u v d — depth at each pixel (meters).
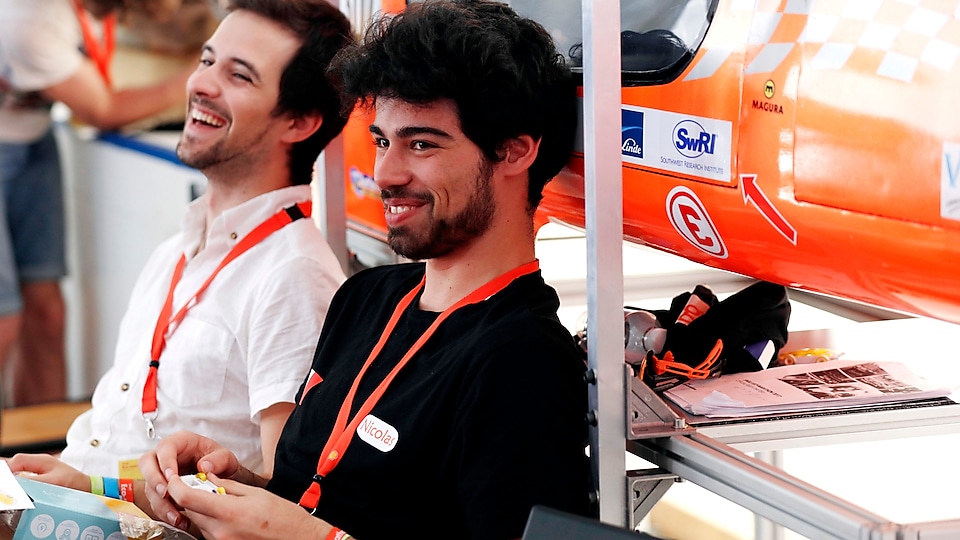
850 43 1.15
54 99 4.18
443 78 1.38
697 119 1.35
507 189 1.46
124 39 4.26
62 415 4.43
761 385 1.42
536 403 1.32
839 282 1.27
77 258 4.54
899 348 1.58
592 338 1.32
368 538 1.42
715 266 1.50
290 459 1.58
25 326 4.41
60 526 1.41
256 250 1.95
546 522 1.04
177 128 4.37
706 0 1.34
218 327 1.92
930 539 1.01
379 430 1.43
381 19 1.51
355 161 2.33
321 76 1.98
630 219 1.54
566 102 1.48
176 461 1.59
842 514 1.05
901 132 1.09
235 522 1.37
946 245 1.06
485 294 1.44
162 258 2.19
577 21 1.58
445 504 1.40
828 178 1.18
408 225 1.45
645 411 1.32
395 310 1.56
